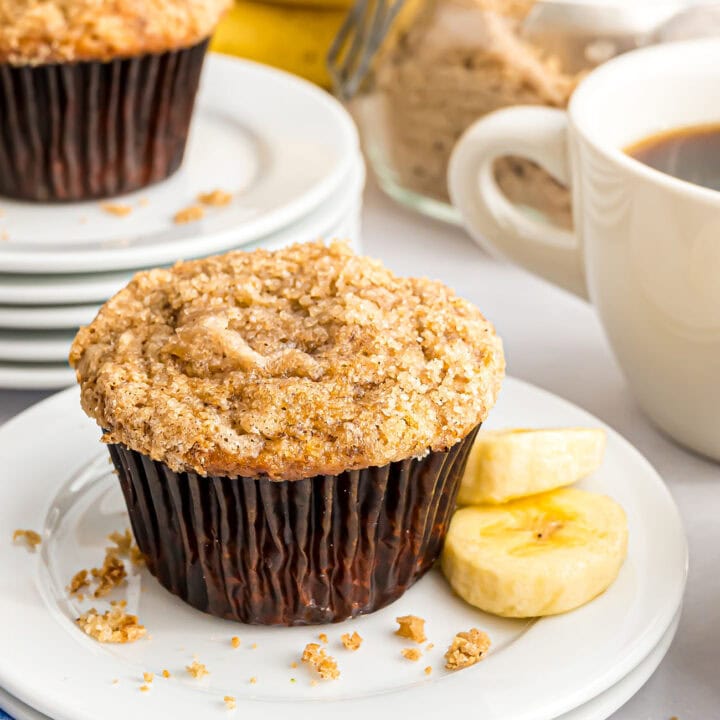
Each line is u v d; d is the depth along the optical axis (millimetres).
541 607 427
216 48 682
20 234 545
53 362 509
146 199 572
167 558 438
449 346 435
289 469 417
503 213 515
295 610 434
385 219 610
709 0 558
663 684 429
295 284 449
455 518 449
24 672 410
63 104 556
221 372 430
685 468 491
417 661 424
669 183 452
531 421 477
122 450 431
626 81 492
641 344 481
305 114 608
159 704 406
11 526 451
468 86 567
